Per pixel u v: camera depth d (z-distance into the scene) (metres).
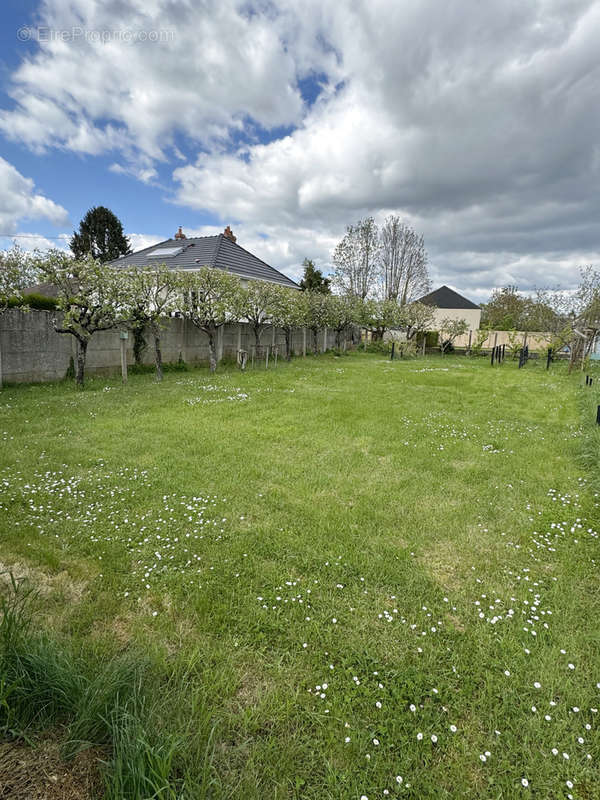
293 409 7.87
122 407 7.52
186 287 12.18
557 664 2.09
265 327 17.50
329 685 1.94
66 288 9.48
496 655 2.15
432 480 4.53
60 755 1.46
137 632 2.21
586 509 3.89
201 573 2.77
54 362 10.53
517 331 26.66
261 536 3.25
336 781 1.51
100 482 4.16
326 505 3.85
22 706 1.57
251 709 1.78
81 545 3.05
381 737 1.70
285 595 2.59
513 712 1.82
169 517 3.51
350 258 31.45
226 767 1.53
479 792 1.50
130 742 1.39
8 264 9.03
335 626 2.33
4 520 3.35
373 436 6.19
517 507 3.94
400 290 33.50
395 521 3.59
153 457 4.95
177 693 1.81
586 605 2.56
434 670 2.04
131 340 12.73
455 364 19.50
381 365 17.81
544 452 5.59
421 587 2.69
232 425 6.53
